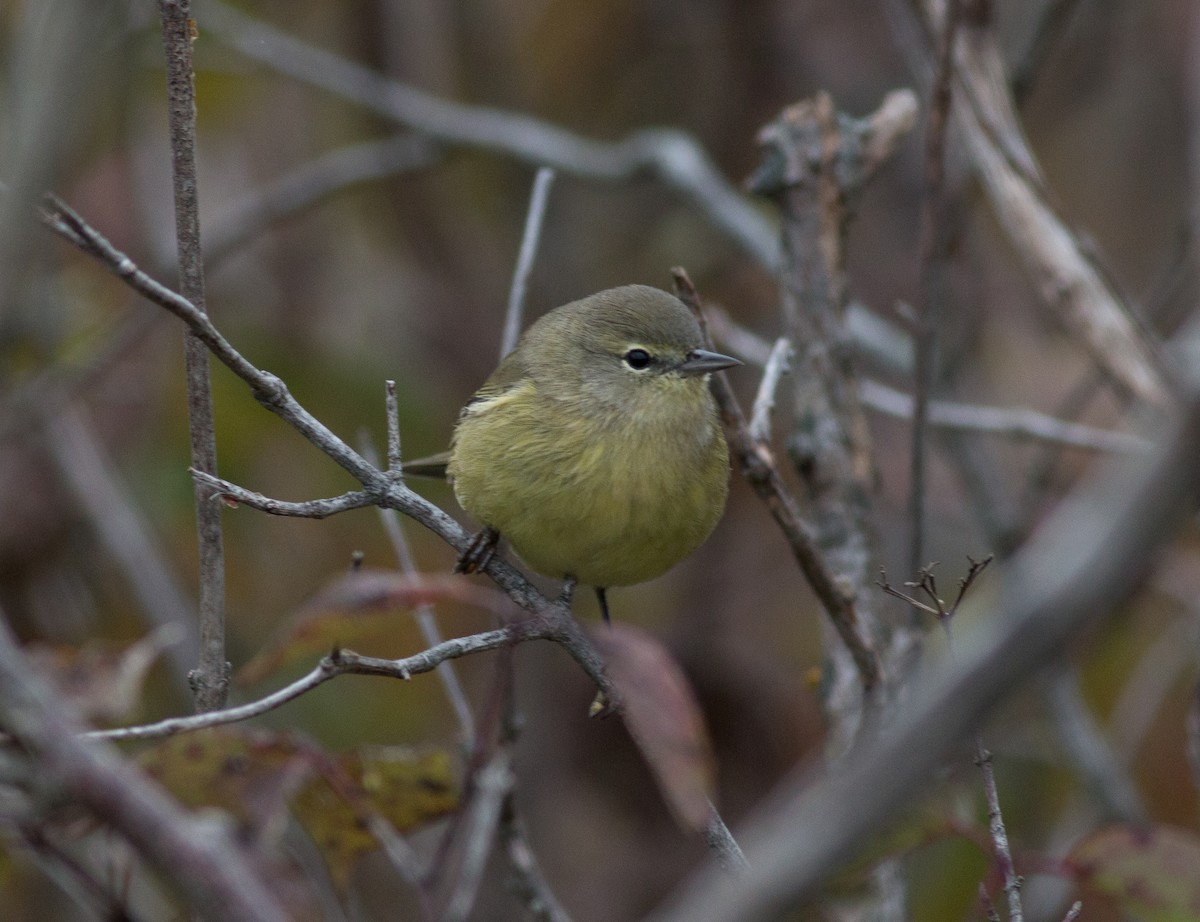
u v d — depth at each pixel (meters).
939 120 8.76
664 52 16.33
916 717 3.27
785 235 9.71
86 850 7.09
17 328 11.66
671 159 13.72
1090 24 16.41
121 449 13.56
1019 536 11.93
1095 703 13.99
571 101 16.52
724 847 6.38
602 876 13.12
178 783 4.71
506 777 5.95
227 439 13.41
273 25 16.39
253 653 13.16
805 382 9.59
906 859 9.59
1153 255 16.20
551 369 9.25
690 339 9.27
